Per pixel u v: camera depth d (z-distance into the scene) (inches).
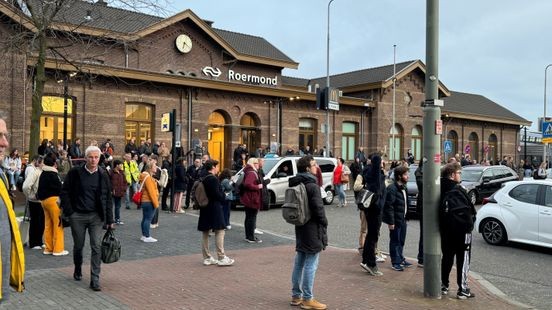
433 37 269.0
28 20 548.7
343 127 1346.0
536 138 2349.9
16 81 788.0
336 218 607.5
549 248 429.7
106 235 280.4
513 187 445.7
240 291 275.7
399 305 255.9
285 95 1160.8
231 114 1091.9
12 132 786.8
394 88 1373.0
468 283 307.9
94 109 893.2
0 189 130.4
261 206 440.8
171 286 283.0
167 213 608.4
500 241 443.2
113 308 239.8
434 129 270.1
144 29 984.3
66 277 295.6
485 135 1763.0
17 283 136.6
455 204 266.1
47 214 354.9
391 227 326.6
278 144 1091.9
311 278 245.4
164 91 987.3
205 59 1141.7
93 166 277.0
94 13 719.1
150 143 906.1
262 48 1327.5
